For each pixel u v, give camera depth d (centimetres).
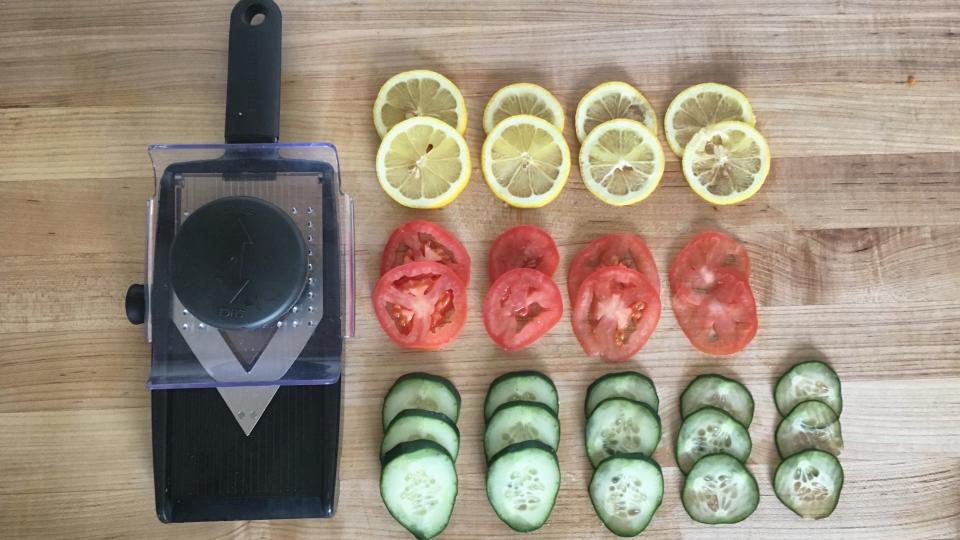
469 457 65
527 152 65
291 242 57
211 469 60
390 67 67
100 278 65
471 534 64
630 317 65
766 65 68
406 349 65
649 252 66
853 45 69
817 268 67
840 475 64
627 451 64
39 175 65
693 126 67
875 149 68
